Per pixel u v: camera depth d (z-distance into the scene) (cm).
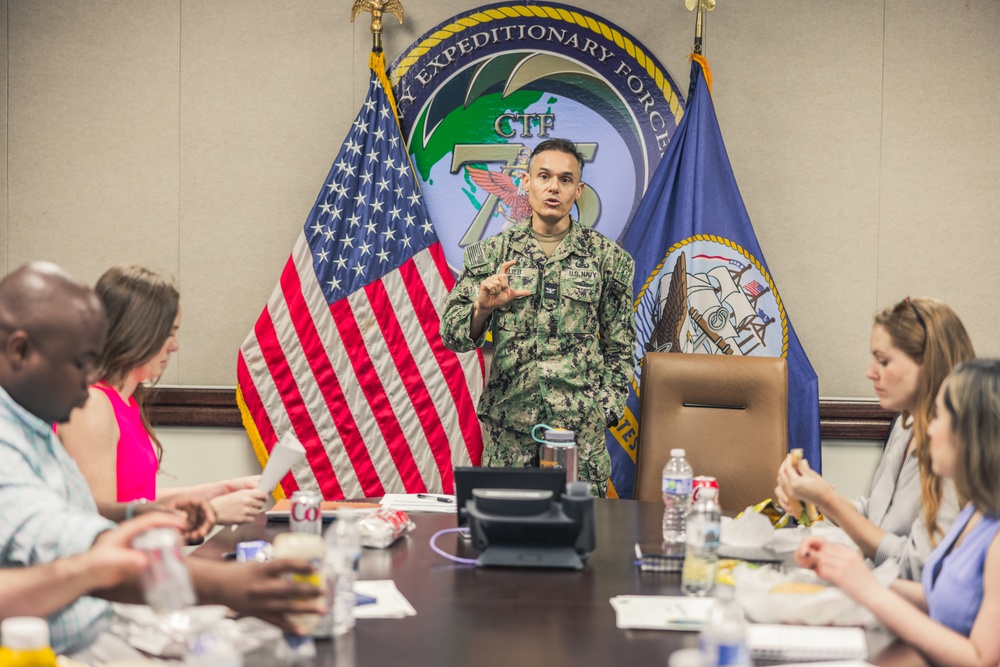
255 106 422
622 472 403
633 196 419
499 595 196
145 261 427
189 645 159
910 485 237
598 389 367
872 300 416
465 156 420
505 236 375
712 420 352
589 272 369
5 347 160
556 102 419
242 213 424
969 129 411
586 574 213
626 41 416
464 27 418
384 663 155
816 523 237
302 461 407
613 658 158
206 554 220
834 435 411
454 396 409
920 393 229
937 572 184
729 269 398
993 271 412
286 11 420
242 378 407
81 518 156
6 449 160
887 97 412
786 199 416
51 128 424
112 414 241
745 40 414
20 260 428
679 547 236
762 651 160
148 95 423
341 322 407
